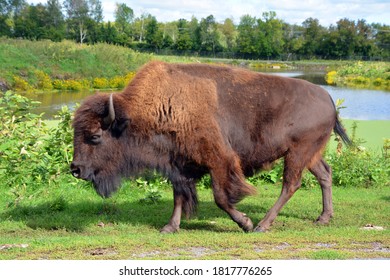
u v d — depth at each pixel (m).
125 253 5.20
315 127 6.47
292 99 6.44
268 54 70.62
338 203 7.98
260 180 9.45
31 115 9.26
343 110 24.73
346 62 66.38
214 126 6.10
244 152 6.39
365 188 9.41
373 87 37.72
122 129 6.06
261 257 5.07
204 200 8.08
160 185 8.67
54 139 8.64
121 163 6.22
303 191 8.95
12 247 5.33
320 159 6.97
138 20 78.31
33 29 50.06
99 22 59.66
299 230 6.34
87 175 6.04
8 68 28.02
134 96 6.12
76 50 31.78
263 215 7.18
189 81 6.19
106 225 6.53
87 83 29.34
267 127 6.36
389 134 15.37
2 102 9.18
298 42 75.44
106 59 32.09
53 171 8.10
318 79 43.03
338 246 5.54
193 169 6.27
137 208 7.44
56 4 54.66
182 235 5.88
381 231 6.13
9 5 53.91
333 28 78.75
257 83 6.44
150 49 64.50
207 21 70.19
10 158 8.34
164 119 6.08
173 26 73.88
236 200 6.21
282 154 6.49
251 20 75.38
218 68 6.47
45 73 28.72
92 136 5.98
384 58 74.56
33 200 7.41
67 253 5.18
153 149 6.19
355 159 9.87
